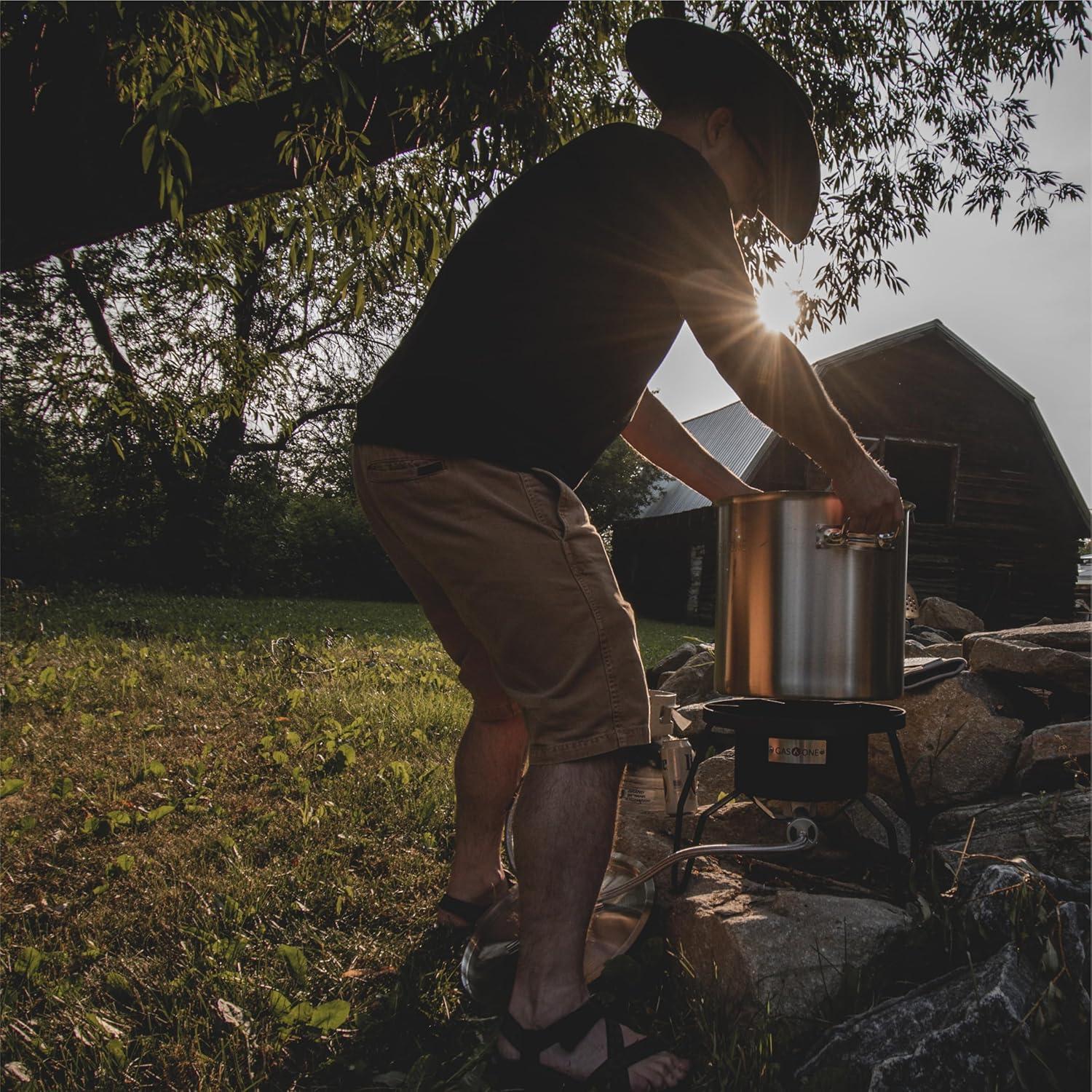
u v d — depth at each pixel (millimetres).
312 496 22391
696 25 1653
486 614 1496
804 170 1712
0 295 9297
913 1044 1320
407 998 1670
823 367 17797
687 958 1742
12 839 2564
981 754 2254
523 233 1532
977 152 5719
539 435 1508
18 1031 1558
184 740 3805
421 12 2553
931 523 18984
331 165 2529
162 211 2551
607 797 1469
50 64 2369
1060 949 1397
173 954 1880
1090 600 21656
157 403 4676
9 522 16500
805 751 1684
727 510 1777
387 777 3160
